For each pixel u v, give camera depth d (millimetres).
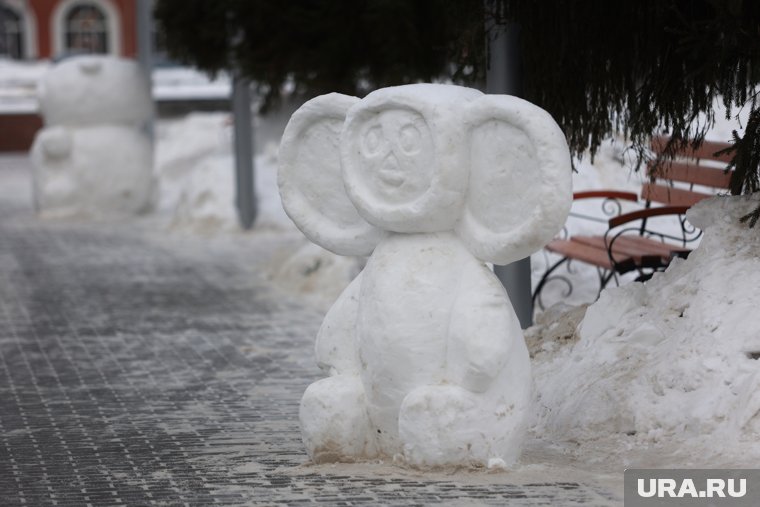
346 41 17375
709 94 11242
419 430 8812
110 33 69250
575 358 10984
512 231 8711
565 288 16266
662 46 11352
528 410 9086
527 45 11992
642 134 11969
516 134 8672
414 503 8203
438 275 8945
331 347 9453
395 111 9016
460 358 8758
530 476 8781
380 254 9211
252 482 9070
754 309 9680
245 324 16938
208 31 19234
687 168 13453
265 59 18391
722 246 10586
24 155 50688
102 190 29438
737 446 8797
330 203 9781
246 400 12523
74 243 25484
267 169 28766
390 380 8984
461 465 8852
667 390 9719
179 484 9180
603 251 14117
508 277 13250
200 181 27469
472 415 8773
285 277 20219
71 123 29484
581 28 11680
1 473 9758
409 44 16344
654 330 10422
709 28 10062
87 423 11602
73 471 9766
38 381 13633
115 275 21406
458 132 8828
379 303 9000
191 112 54938
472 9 12391
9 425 11578
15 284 20609
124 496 8914
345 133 9242
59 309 18297
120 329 16688
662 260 12945
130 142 29766
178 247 24719
